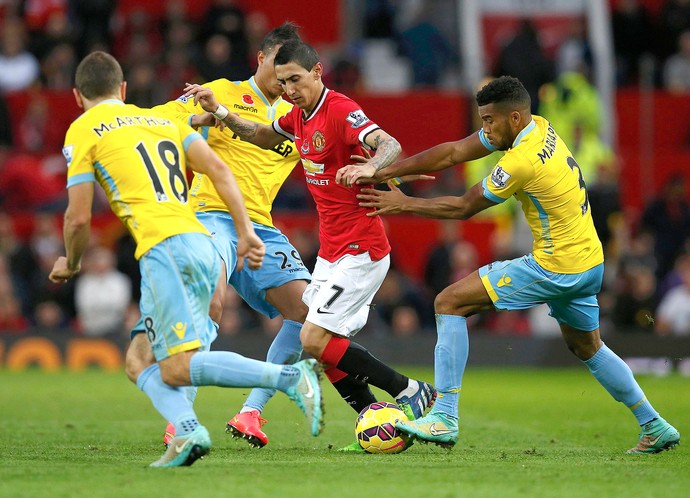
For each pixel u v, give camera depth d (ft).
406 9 265.75
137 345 71.05
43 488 59.62
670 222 203.72
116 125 70.59
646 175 224.94
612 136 235.81
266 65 92.73
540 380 164.45
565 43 240.12
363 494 58.44
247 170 91.40
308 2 257.96
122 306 182.60
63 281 73.56
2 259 185.06
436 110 222.69
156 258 68.23
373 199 80.89
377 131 79.15
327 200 83.05
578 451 82.89
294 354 91.35
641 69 248.32
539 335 185.78
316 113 81.51
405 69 255.29
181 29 221.46
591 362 83.61
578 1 260.01
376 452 79.05
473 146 82.89
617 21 253.85
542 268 80.43
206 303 70.03
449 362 80.94
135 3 247.70
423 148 222.48
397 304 182.70
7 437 90.38
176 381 67.72
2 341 182.29
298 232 176.76
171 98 206.39
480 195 80.23
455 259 185.68
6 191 196.75
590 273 80.59
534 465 72.23
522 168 78.69
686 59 248.73
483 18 260.42
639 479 65.77
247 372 67.00
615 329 184.34
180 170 71.05
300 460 74.43
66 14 234.79
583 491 60.80
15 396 132.67
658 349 179.42
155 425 101.96
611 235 196.13
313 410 69.15
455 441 80.69
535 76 216.95
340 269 82.33
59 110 211.61
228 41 215.92
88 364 181.68
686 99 238.68
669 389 146.00
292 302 90.07
